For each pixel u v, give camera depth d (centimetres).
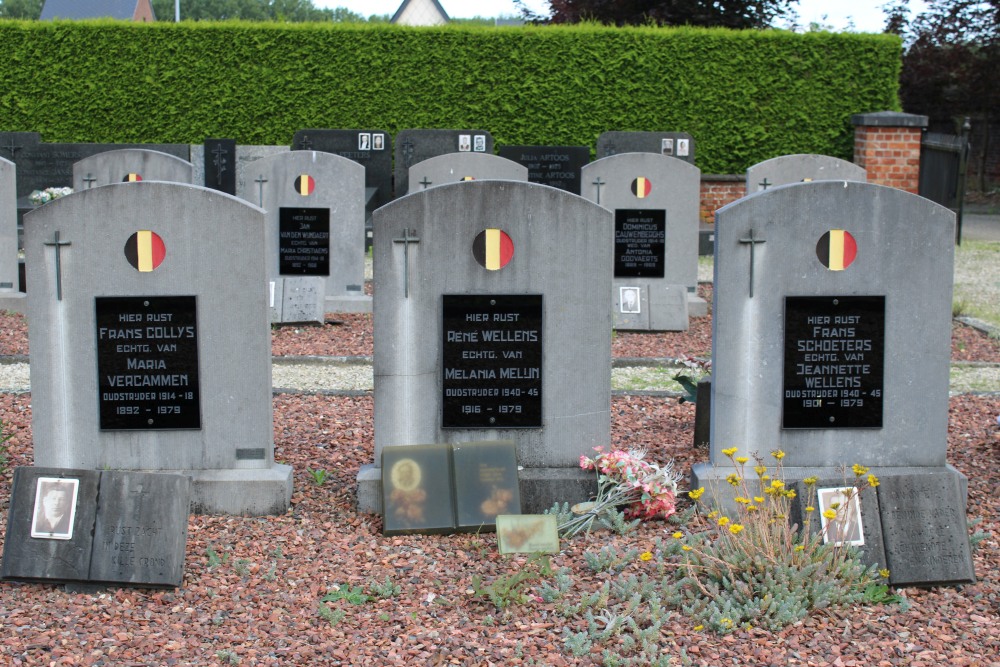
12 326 1198
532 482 662
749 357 655
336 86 2038
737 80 2033
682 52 2025
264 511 658
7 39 2002
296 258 1284
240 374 654
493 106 2042
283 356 1088
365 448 793
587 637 496
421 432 668
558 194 649
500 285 657
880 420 662
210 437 661
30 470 564
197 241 641
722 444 663
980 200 2942
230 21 2061
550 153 1744
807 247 645
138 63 2019
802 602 525
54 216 638
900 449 665
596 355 665
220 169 1803
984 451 792
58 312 647
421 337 661
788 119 2053
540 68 2030
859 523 568
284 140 2048
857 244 646
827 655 489
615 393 955
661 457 768
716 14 2731
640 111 2041
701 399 788
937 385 660
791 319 651
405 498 633
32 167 1753
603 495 659
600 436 672
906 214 645
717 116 2044
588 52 2025
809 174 1398
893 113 1983
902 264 649
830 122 2056
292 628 514
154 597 546
